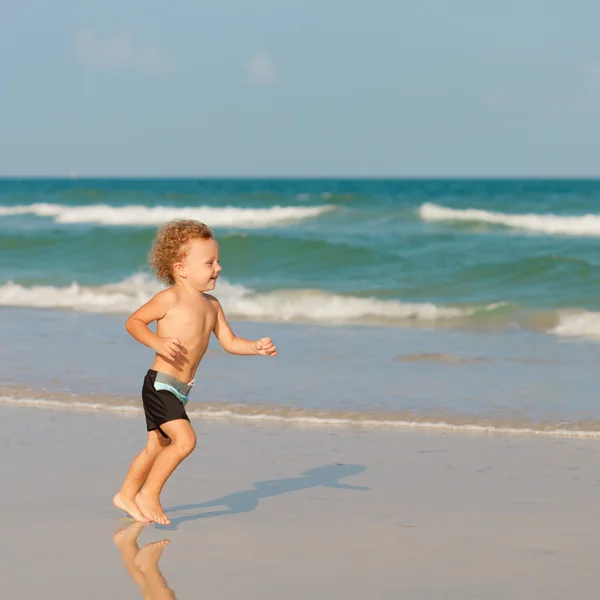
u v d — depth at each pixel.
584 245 71.62
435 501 16.64
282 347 33.97
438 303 45.88
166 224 15.77
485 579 12.65
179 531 14.87
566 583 12.51
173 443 15.05
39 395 25.59
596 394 26.08
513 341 35.78
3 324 39.72
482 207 111.88
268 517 15.68
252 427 22.50
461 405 24.73
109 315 42.88
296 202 127.00
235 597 11.97
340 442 21.12
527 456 19.98
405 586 12.38
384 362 30.95
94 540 14.35
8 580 12.60
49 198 138.00
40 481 17.70
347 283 54.50
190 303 15.38
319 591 12.18
